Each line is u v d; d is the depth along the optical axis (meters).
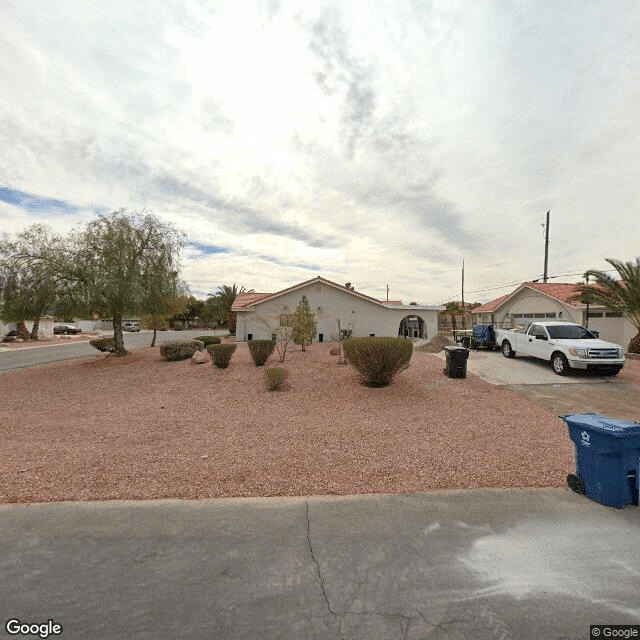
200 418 7.62
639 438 3.85
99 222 16.16
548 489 4.30
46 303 14.97
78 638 2.24
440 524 3.55
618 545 3.21
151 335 48.81
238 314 25.69
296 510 3.82
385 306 25.83
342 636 2.27
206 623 2.36
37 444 6.04
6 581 2.73
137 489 4.29
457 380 11.16
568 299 21.02
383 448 5.68
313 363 13.55
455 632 2.30
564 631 2.32
